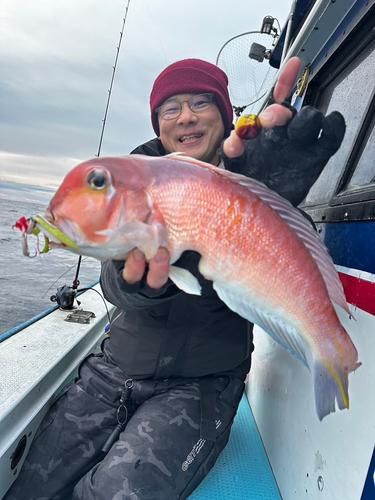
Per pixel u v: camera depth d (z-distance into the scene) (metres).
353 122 1.84
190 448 1.45
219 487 1.66
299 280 1.04
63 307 2.81
